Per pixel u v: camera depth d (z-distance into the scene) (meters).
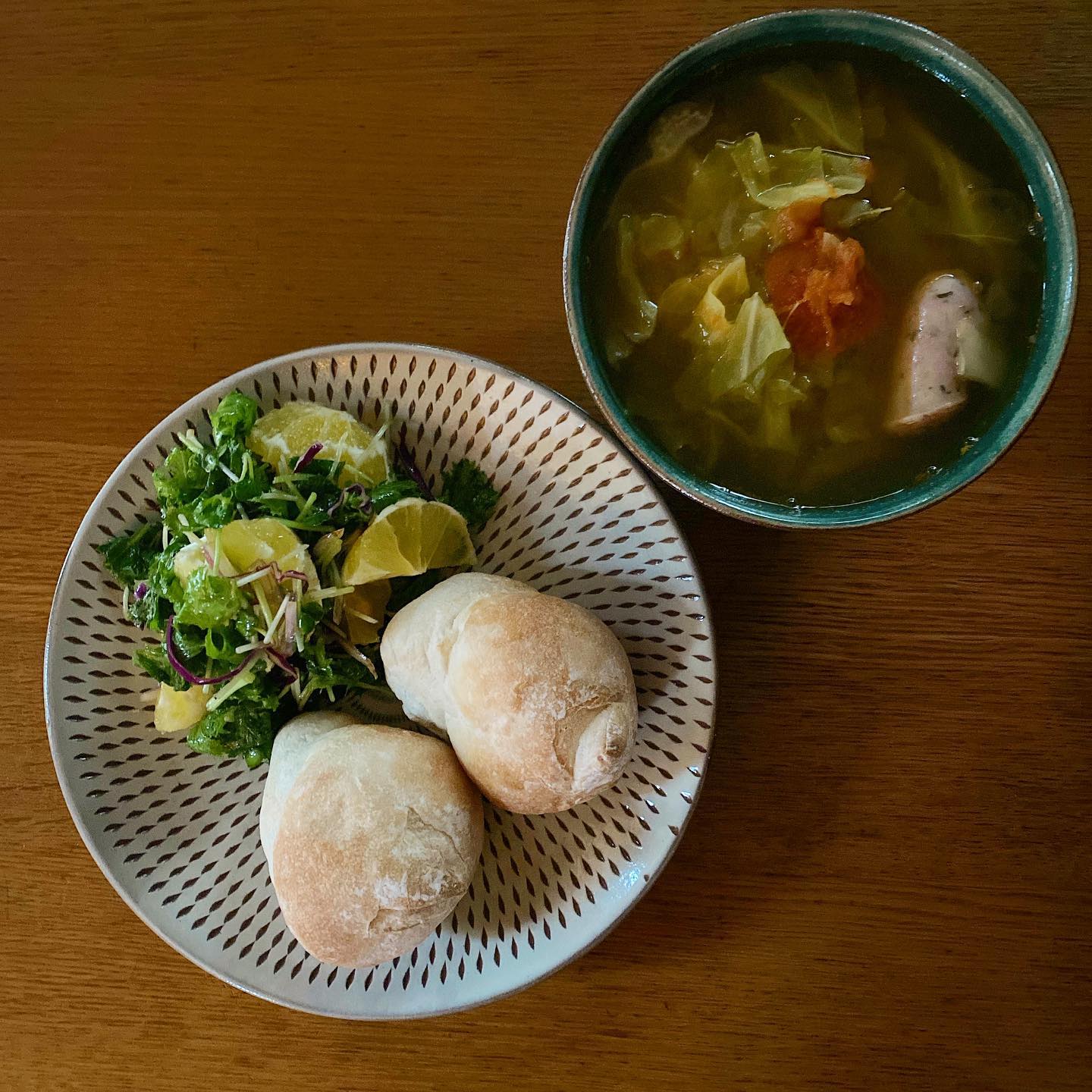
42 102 0.46
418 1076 0.47
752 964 0.46
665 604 0.43
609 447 0.42
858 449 0.40
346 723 0.44
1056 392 0.45
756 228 0.39
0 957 0.47
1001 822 0.46
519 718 0.40
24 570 0.47
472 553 0.45
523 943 0.44
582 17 0.45
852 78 0.38
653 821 0.43
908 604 0.46
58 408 0.47
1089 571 0.45
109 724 0.44
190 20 0.46
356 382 0.43
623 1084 0.47
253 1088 0.47
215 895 0.44
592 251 0.39
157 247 0.46
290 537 0.42
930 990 0.46
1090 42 0.44
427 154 0.46
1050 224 0.37
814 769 0.46
